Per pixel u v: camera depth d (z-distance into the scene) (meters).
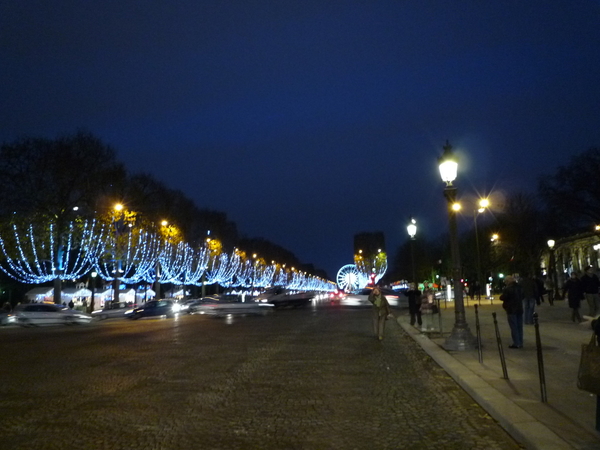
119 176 53.94
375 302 22.81
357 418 9.72
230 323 34.41
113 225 54.84
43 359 18.16
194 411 10.30
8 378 14.30
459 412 10.00
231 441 8.39
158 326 33.94
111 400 11.33
